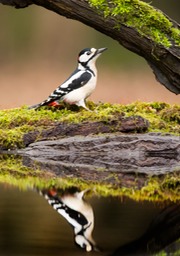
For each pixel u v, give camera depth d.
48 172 11.73
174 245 7.55
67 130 13.22
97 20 12.21
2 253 7.07
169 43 12.16
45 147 13.12
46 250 7.22
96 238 7.69
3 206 9.15
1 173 11.59
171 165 12.45
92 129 13.05
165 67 12.45
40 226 8.14
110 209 9.01
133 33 12.18
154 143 12.58
